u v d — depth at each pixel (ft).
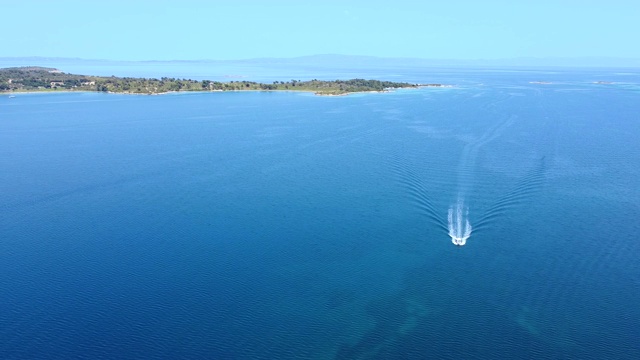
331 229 218.79
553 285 171.12
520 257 190.60
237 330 150.61
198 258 193.57
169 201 255.91
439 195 255.70
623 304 159.53
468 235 210.38
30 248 202.18
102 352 140.87
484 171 294.46
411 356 139.64
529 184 269.23
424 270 183.01
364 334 148.87
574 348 140.97
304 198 258.16
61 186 281.13
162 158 345.92
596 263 184.85
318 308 161.27
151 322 153.89
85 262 190.49
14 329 150.71
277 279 178.09
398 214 234.17
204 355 140.36
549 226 216.54
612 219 222.48
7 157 350.43
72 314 157.89
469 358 138.41
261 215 235.81
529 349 140.97
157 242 207.41
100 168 319.47
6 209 244.63
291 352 141.90
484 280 175.32
